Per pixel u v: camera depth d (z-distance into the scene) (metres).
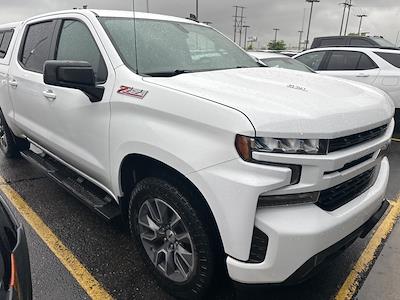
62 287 2.68
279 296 2.59
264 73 2.90
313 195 1.97
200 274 2.26
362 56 7.63
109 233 3.38
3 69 4.55
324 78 2.88
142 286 2.69
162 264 2.59
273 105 2.00
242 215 1.90
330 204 2.13
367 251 3.19
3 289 1.42
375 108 2.35
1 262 1.54
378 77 7.30
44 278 2.77
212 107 2.03
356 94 2.48
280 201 1.93
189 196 2.20
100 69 2.84
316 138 1.90
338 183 2.05
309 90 2.38
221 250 2.20
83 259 3.01
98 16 3.07
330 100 2.22
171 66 2.86
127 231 3.42
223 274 2.28
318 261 2.00
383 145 2.45
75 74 2.57
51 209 3.83
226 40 3.77
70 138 3.21
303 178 1.92
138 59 2.77
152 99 2.33
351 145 2.11
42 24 3.94
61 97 3.20
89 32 3.04
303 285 2.72
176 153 2.12
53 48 3.54
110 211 2.97
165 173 2.35
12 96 4.32
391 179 5.04
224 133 1.94
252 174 1.88
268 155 1.86
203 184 2.01
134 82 2.52
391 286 2.75
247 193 1.86
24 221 3.58
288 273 1.94
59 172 3.78
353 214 2.14
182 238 2.35
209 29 3.78
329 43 10.87
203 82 2.42
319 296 2.62
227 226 1.96
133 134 2.41
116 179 2.70
